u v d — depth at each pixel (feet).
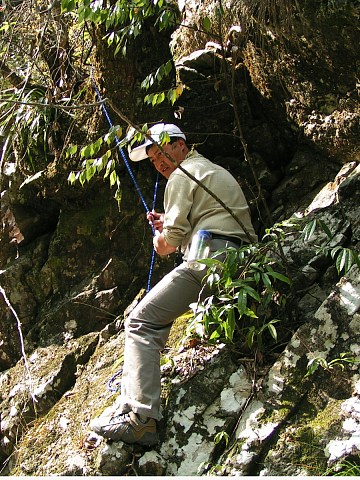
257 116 18.80
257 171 18.43
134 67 17.76
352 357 13.93
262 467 13.15
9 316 18.60
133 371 14.14
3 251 19.56
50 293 18.66
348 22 15.29
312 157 18.16
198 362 15.17
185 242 15.14
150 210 18.38
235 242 14.89
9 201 19.40
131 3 15.90
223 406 14.44
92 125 18.03
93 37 17.76
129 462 14.19
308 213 16.78
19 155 18.72
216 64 18.25
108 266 18.17
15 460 15.83
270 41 17.02
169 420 14.53
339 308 14.51
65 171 18.16
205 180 15.06
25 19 18.93
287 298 15.48
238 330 14.93
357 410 13.24
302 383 13.96
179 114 18.31
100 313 17.95
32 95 18.54
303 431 13.33
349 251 13.94
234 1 16.78
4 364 18.43
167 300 14.46
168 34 18.08
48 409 16.83
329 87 16.85
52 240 18.92
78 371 17.17
